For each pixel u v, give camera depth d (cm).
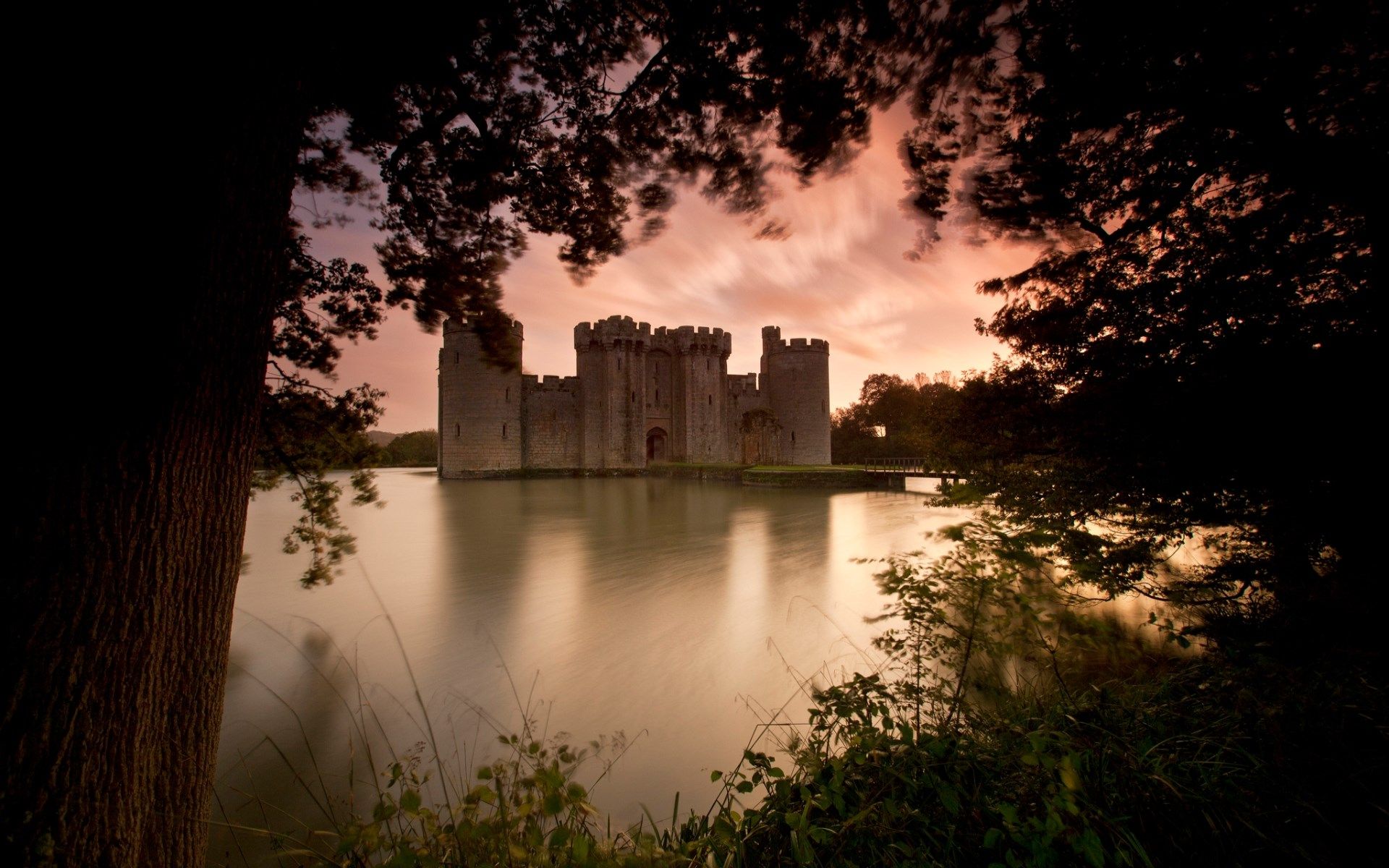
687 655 581
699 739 415
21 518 122
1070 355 376
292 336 428
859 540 1273
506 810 164
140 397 133
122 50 129
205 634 158
